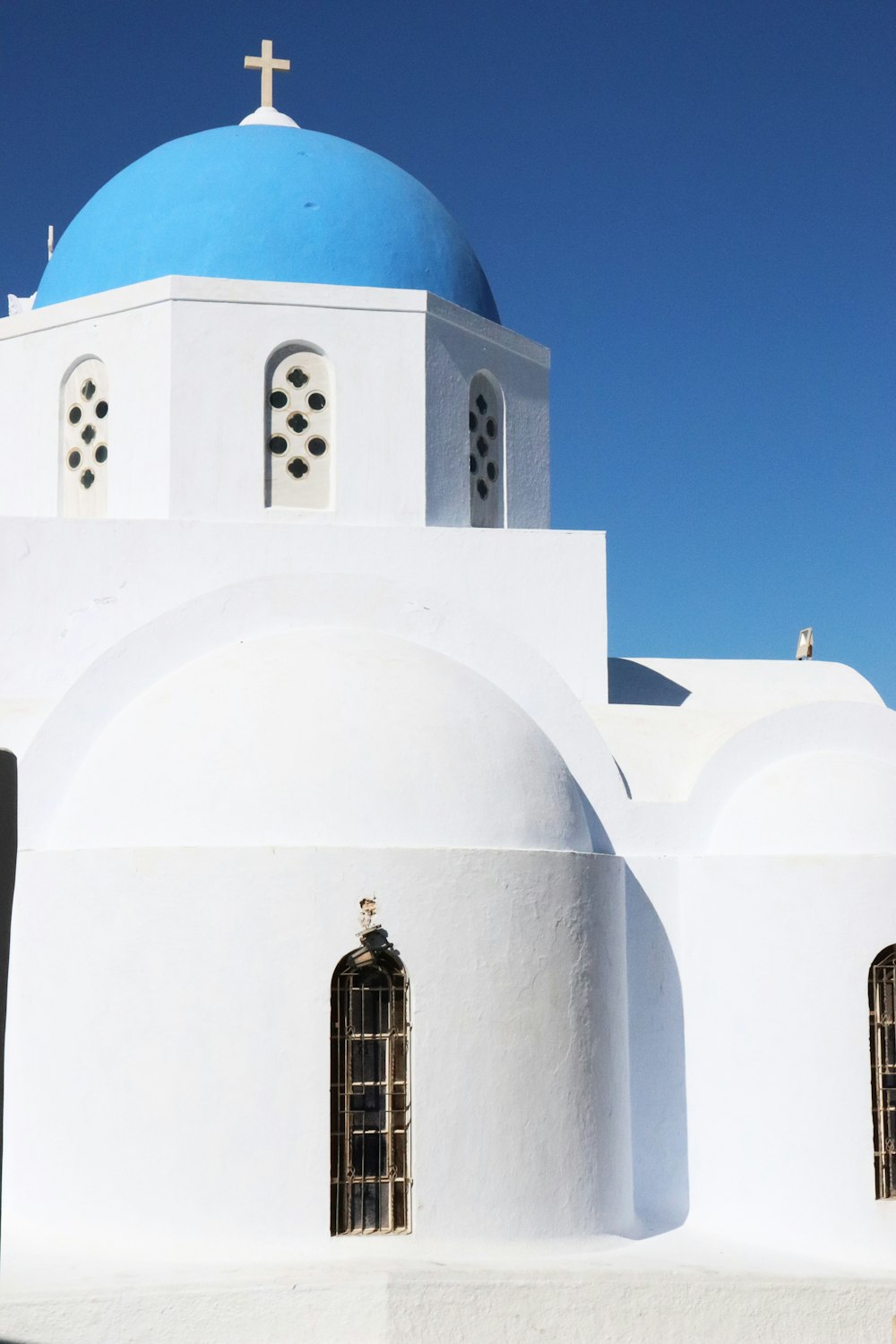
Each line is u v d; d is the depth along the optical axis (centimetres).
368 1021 973
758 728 1182
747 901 1110
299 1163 943
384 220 1366
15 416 1353
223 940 962
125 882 980
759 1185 1081
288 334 1286
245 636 1109
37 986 1003
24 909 1017
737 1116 1095
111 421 1297
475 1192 967
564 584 1295
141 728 1038
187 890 969
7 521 1197
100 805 1018
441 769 1018
